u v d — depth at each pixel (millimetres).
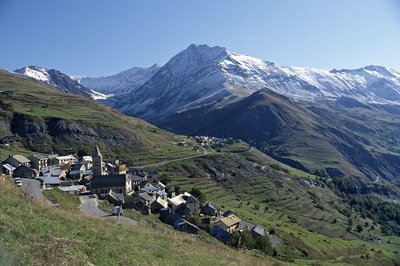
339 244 153375
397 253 166000
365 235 192250
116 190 124062
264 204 198500
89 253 24875
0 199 31969
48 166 154375
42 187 88750
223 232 103562
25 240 22938
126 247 29688
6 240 21875
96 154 150000
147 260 28312
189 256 34188
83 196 103875
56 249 22812
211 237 96938
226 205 169375
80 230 30422
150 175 172375
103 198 112188
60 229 28328
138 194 123500
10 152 174000
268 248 102000
